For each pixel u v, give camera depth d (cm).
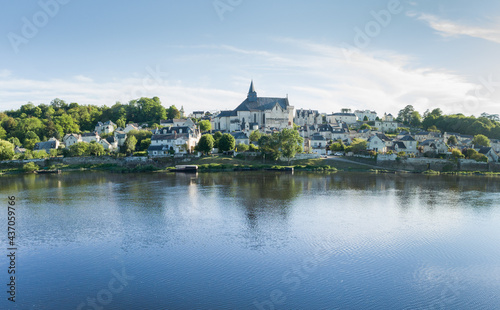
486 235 5269
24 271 3966
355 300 3303
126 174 13025
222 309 3123
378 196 8225
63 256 4394
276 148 14375
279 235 5191
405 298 3353
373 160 14788
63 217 6244
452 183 10575
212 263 4128
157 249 4600
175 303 3234
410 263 4184
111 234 5244
